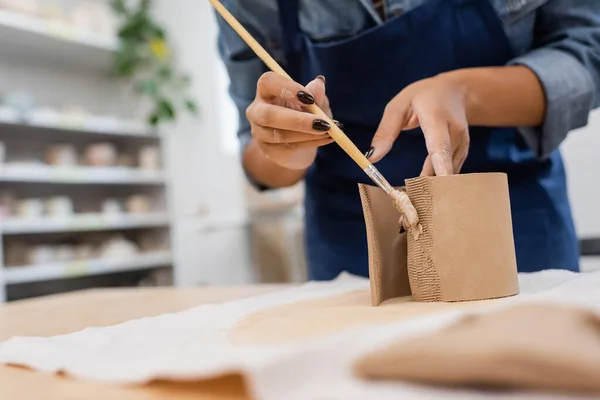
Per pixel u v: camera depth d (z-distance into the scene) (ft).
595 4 3.56
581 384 0.99
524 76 3.30
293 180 4.36
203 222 10.65
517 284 2.49
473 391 1.09
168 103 10.25
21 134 9.62
